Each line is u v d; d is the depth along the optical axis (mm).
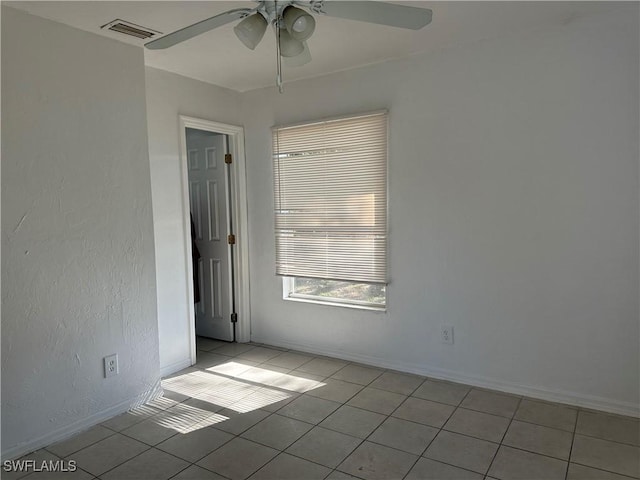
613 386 2770
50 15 2426
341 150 3602
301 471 2258
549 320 2926
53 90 2500
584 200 2762
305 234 3869
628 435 2521
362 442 2514
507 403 2939
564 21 2725
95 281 2729
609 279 2730
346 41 2975
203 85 3789
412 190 3326
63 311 2580
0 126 2283
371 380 3357
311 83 3721
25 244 2404
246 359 3867
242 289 4273
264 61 3316
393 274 3475
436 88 3178
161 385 3271
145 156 2986
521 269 2986
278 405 2984
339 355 3830
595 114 2695
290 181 3904
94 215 2713
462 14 2602
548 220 2877
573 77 2740
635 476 2172
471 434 2574
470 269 3164
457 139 3131
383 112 3357
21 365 2414
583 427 2619
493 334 3123
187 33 1952
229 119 4035
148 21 2545
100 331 2766
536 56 2834
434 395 3082
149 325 3051
